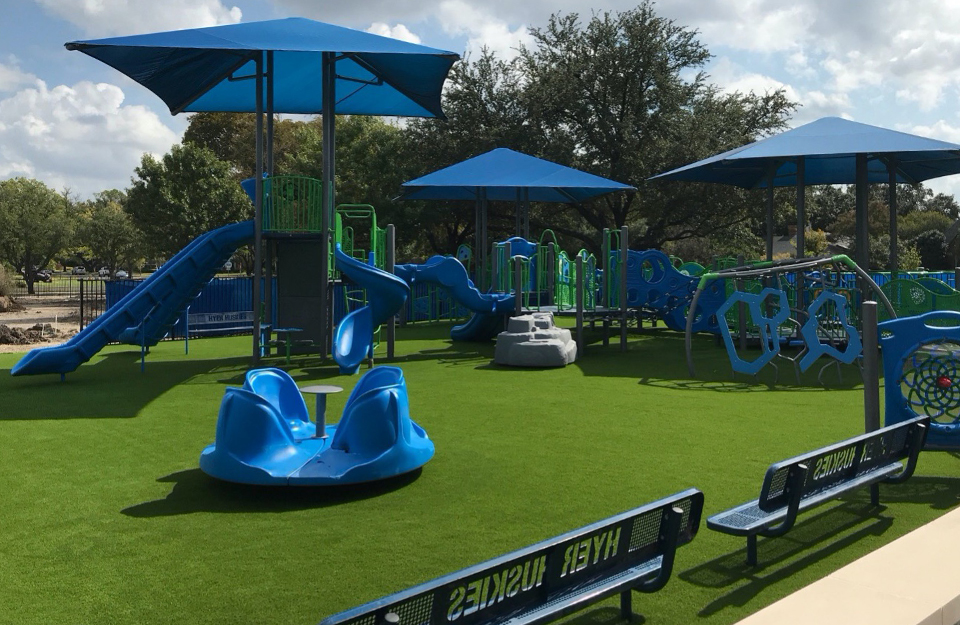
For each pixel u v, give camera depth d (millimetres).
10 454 7738
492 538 5250
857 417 9500
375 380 7258
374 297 15203
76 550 5055
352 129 42969
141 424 9242
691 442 8133
